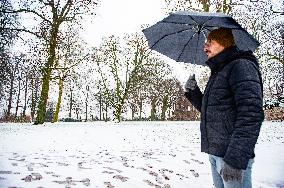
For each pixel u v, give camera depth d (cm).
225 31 295
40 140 1070
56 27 2588
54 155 733
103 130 1677
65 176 528
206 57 377
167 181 623
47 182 480
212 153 282
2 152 712
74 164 626
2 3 2281
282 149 988
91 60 3472
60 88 4250
